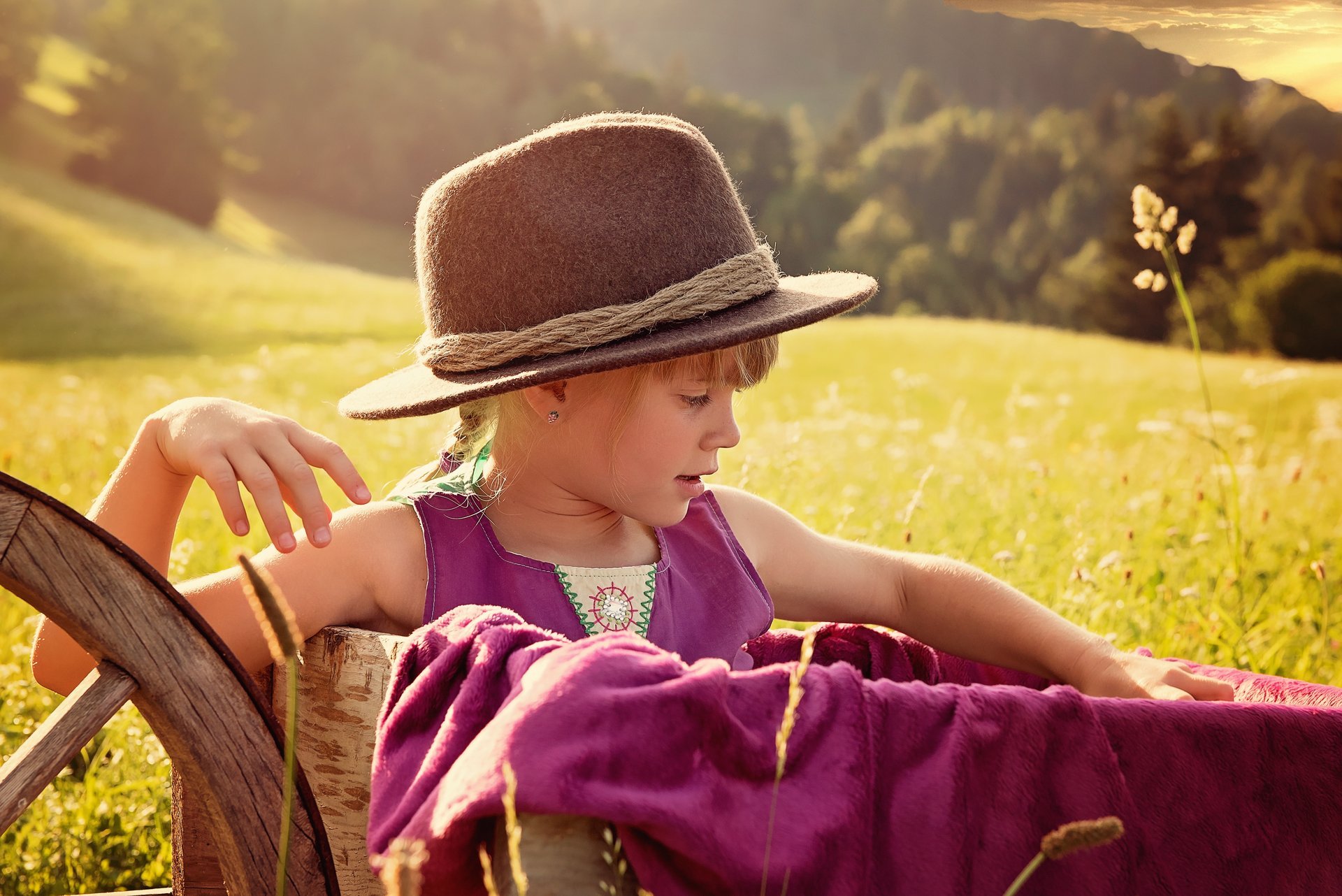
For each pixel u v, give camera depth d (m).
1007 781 1.03
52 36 66.12
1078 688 1.55
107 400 10.88
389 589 1.42
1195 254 46.91
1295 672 2.66
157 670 1.06
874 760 1.00
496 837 0.97
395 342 26.47
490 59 72.19
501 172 1.39
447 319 1.44
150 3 53.56
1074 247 70.81
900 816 1.00
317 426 6.77
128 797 2.26
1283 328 39.69
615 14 106.44
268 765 1.10
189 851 1.36
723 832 0.94
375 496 4.36
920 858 1.00
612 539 1.54
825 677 1.04
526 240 1.37
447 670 1.09
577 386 1.40
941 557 1.75
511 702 0.98
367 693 1.19
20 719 2.46
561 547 1.50
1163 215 2.52
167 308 28.77
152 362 22.52
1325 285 39.34
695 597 1.57
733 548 1.63
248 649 1.32
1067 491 4.89
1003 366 20.11
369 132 64.25
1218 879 1.06
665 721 0.95
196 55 53.56
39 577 1.01
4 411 9.08
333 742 1.22
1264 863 1.07
